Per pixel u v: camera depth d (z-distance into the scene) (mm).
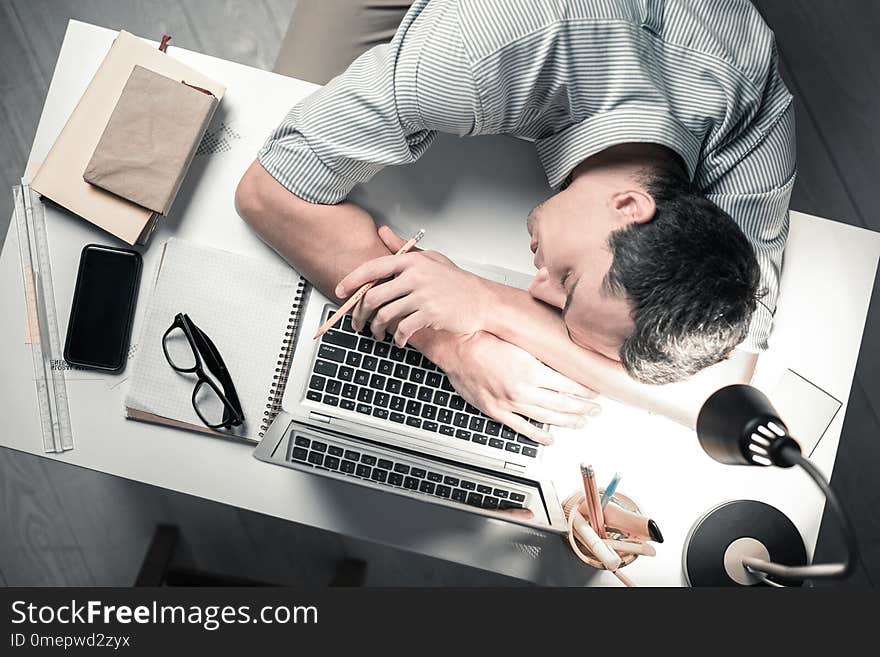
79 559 1529
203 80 978
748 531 988
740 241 773
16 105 1513
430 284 932
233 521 1564
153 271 993
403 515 998
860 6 1603
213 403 983
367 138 882
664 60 875
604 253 794
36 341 979
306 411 965
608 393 973
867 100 1604
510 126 931
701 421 833
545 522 874
